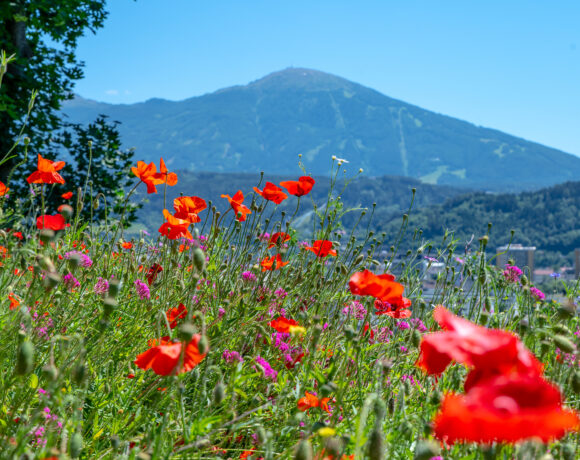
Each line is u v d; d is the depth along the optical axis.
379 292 2.16
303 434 1.90
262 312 2.93
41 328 2.23
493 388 0.95
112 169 11.27
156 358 1.64
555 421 0.86
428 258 3.98
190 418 1.93
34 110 12.06
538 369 1.16
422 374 2.81
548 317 3.28
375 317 3.41
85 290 2.84
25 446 1.62
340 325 3.21
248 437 2.21
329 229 3.61
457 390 2.22
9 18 12.06
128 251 3.59
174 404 2.12
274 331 2.89
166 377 2.18
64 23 13.19
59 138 11.47
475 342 1.17
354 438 1.63
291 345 2.72
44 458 1.45
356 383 2.56
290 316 3.35
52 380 1.61
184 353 1.65
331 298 3.35
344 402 2.37
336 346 2.97
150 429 1.90
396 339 3.10
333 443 1.51
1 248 3.08
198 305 2.95
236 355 2.42
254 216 3.80
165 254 3.20
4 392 1.91
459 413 0.91
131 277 3.17
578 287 3.56
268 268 3.34
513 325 3.20
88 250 3.44
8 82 12.05
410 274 3.98
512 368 1.15
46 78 12.87
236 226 3.74
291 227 4.10
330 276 3.59
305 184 3.80
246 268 3.72
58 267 2.72
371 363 2.89
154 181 3.48
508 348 1.14
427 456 1.31
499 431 0.88
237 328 2.86
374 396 1.40
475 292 3.50
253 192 3.83
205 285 3.01
